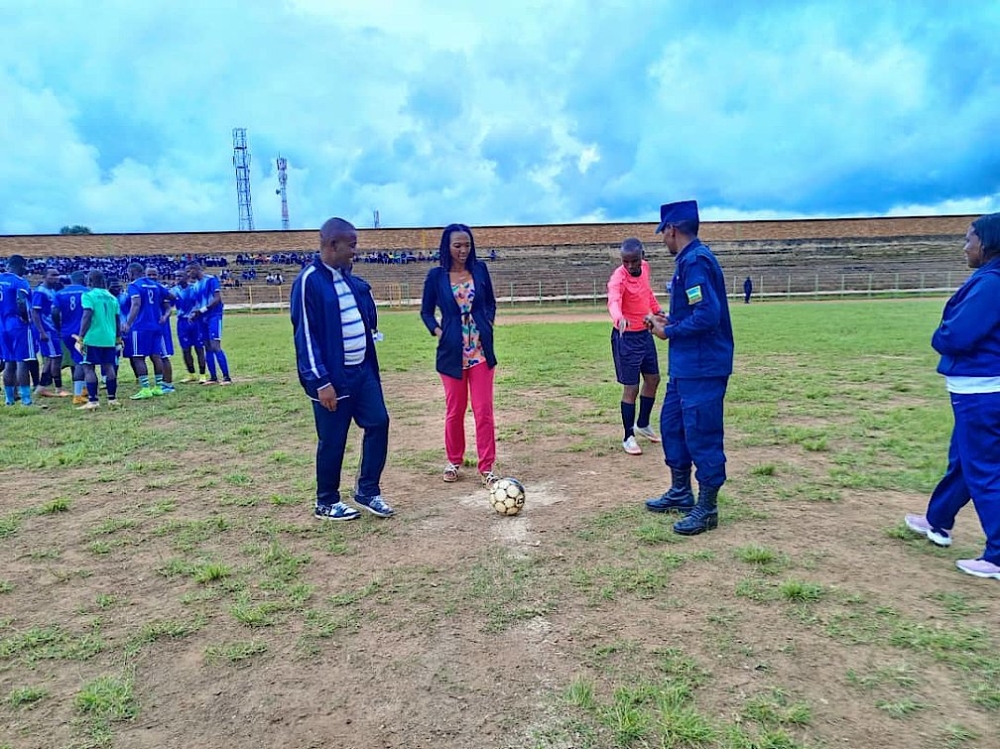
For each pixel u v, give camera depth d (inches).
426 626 120.5
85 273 375.9
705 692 98.5
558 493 199.2
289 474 223.8
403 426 299.7
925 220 1964.8
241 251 1792.6
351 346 172.6
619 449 250.5
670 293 167.6
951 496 147.9
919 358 501.0
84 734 92.5
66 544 164.4
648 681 101.4
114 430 294.7
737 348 572.7
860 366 459.5
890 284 1772.9
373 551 156.4
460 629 119.2
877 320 892.0
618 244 1914.4
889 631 115.0
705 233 1943.9
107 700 99.5
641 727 90.5
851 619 119.4
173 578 143.6
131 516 183.8
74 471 231.6
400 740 89.8
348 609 127.6
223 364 428.8
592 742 88.3
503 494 178.1
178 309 438.0
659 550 152.9
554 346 641.6
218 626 122.3
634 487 203.5
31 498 201.3
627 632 116.5
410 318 1212.5
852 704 95.1
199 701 99.8
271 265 1780.3
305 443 269.0
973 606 123.5
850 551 150.6
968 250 139.7
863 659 106.6
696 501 176.7
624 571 141.5
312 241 1820.9
